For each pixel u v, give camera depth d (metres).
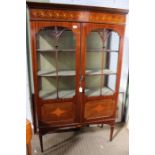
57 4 1.33
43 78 1.83
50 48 1.76
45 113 1.61
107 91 1.82
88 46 1.85
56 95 1.68
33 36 1.40
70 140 1.98
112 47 1.82
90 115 1.76
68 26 1.43
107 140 1.98
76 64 1.56
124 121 2.36
